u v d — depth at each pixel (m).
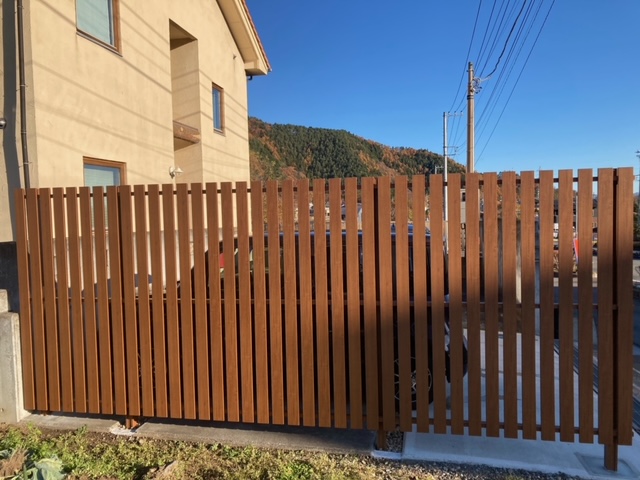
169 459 3.43
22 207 4.07
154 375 3.94
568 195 3.13
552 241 3.18
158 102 8.38
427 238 3.77
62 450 3.52
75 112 6.11
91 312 3.94
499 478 3.17
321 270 3.54
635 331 8.32
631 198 3.06
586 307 3.17
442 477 3.19
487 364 3.33
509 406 3.32
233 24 12.41
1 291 4.17
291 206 3.56
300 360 3.70
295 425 3.85
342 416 3.58
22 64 5.31
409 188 3.46
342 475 3.16
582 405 3.22
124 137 7.27
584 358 3.20
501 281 3.31
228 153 12.41
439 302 3.36
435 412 3.42
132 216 3.84
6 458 3.28
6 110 5.44
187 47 10.52
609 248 3.12
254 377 3.75
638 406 4.36
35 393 4.14
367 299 3.46
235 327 3.69
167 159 8.67
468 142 20.69
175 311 3.79
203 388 3.76
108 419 4.20
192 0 10.14
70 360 4.04
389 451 3.54
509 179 3.21
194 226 3.70
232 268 3.67
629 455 3.40
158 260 3.79
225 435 3.83
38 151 5.42
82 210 3.91
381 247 3.42
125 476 3.20
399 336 3.44
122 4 7.27
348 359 3.60
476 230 3.29
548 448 3.54
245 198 3.62
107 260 4.12
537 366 5.28
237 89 13.14
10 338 4.09
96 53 6.56
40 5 5.50
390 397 3.47
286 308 3.61
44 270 4.04
